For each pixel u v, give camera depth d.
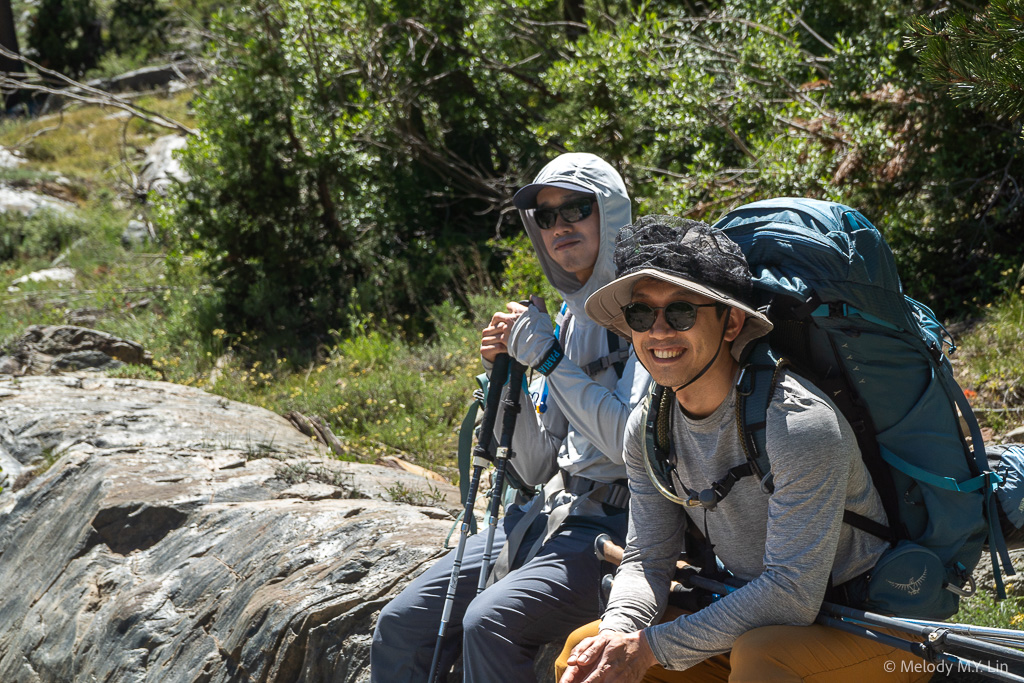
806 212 2.07
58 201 16.42
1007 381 5.09
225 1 13.47
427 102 11.21
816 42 9.36
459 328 8.83
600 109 8.77
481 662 2.34
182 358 9.25
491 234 10.92
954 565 2.02
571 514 2.52
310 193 10.80
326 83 10.92
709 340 1.93
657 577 2.14
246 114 10.39
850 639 1.90
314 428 6.57
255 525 4.05
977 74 3.18
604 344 2.66
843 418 1.91
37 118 21.83
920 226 6.88
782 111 8.22
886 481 1.99
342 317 10.05
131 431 5.75
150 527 4.40
